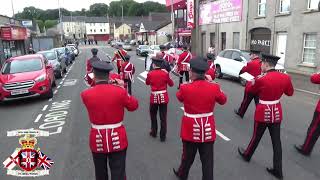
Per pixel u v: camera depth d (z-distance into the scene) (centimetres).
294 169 593
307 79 1727
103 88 412
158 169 603
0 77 1278
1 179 577
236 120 918
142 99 1259
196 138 464
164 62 744
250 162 624
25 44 3669
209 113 466
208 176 467
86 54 5097
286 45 2045
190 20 3422
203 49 3447
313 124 645
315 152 677
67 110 1107
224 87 1504
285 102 1175
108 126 416
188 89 459
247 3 2411
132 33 11356
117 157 423
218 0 2809
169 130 841
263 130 584
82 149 716
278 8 2102
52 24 11825
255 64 907
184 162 506
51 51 2152
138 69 2405
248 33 2442
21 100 1342
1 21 2961
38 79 1277
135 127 877
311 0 1831
